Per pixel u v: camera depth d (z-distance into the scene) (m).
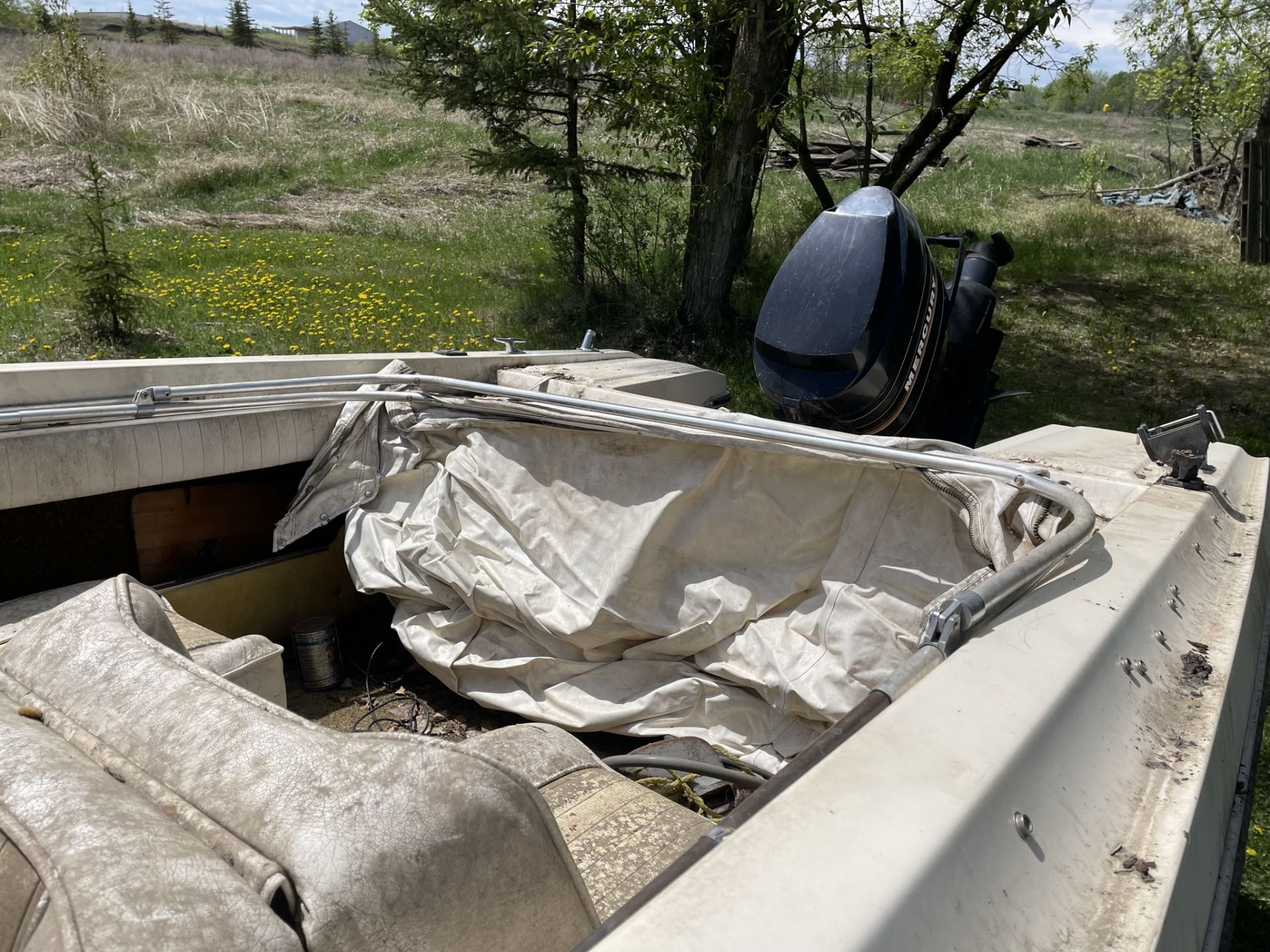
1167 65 15.81
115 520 3.21
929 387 3.63
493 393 3.04
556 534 2.92
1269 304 11.56
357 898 0.86
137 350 8.09
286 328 8.96
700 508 2.71
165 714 1.13
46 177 15.59
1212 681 1.40
